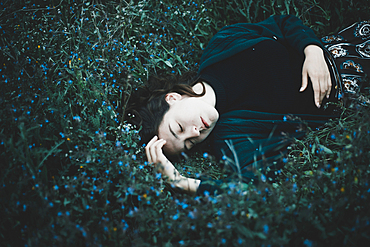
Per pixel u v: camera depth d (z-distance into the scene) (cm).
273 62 256
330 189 171
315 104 247
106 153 204
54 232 159
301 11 339
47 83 245
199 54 333
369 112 197
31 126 203
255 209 155
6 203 176
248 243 145
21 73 246
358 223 149
